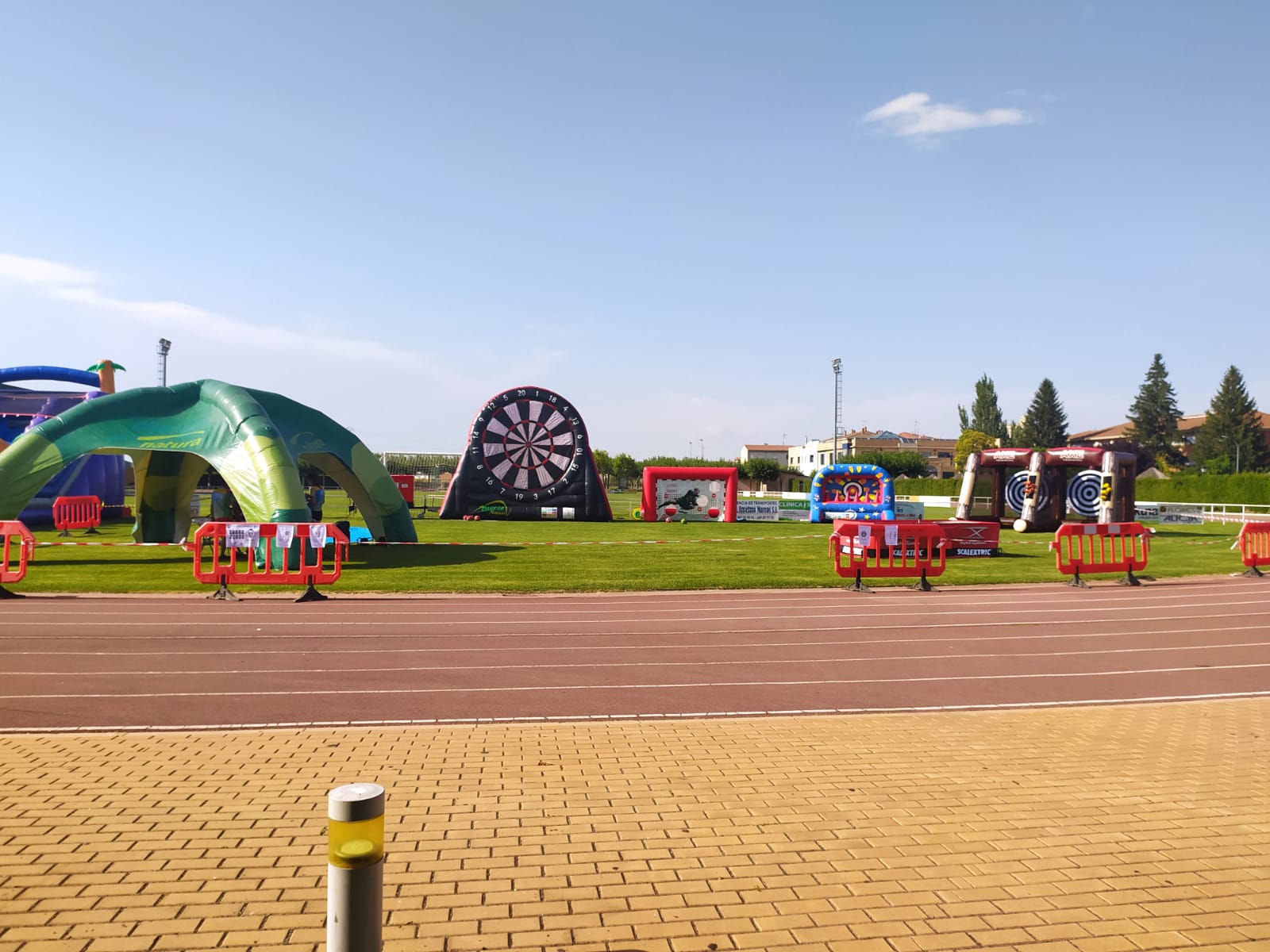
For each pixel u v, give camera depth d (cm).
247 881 458
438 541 3156
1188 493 6738
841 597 1788
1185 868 490
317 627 1328
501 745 726
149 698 884
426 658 1101
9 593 1612
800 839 527
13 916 416
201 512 4438
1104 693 966
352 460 2777
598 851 505
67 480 3772
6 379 4025
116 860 482
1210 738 764
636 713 850
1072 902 447
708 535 3753
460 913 427
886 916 430
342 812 311
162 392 2316
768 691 954
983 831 541
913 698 930
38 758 674
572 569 2198
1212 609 1641
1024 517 3931
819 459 12938
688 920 423
